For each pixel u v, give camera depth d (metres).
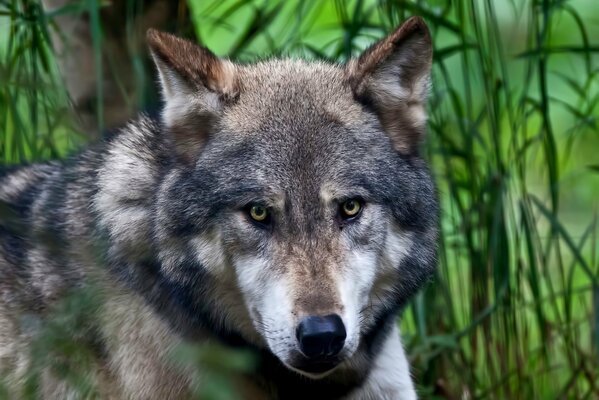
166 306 9.19
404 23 9.33
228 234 8.87
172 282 9.13
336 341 8.38
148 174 9.34
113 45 12.09
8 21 12.67
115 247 9.27
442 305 12.19
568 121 17.80
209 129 9.21
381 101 9.41
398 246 9.27
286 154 8.89
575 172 16.34
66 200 9.88
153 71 12.03
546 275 11.98
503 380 11.80
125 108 12.16
